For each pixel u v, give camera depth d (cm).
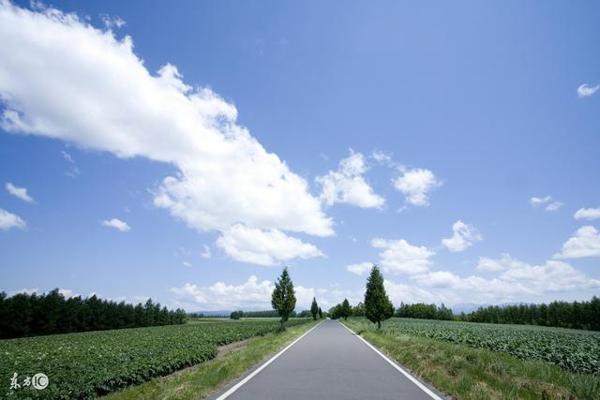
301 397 849
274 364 1467
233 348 2559
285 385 1006
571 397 806
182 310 12294
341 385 1002
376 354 1847
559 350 2258
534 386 904
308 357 1717
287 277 5053
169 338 3155
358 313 15138
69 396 959
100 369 1216
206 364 1510
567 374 1081
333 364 1462
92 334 5462
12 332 6334
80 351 2055
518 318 10594
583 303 8825
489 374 1026
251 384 1023
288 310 4944
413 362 1370
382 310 4478
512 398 789
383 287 4588
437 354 1413
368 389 942
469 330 4891
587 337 3841
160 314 10956
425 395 868
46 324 6806
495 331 4772
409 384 1015
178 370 1524
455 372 1104
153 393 870
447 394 878
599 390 856
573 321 8825
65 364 1357
